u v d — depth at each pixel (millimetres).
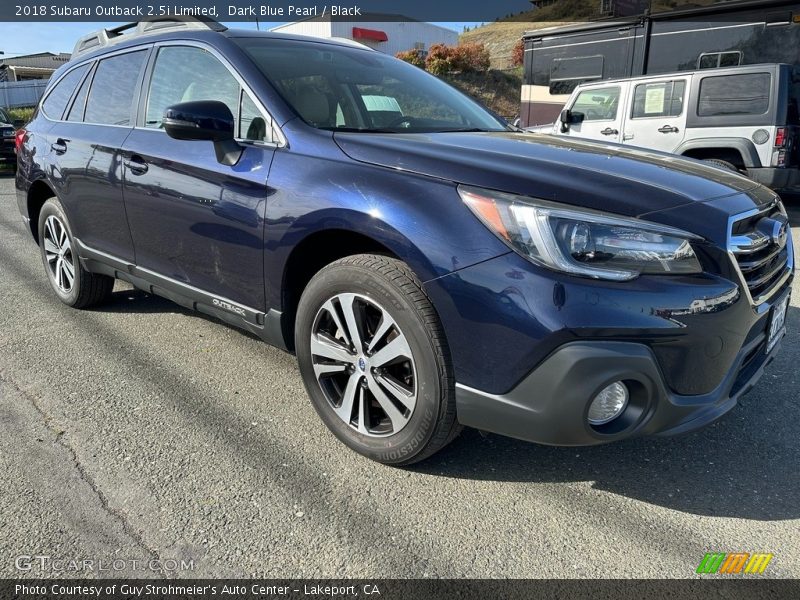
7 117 14539
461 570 1939
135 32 3754
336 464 2473
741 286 2115
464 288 2020
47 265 4395
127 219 3348
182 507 2203
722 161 8016
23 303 4402
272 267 2570
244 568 1935
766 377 3240
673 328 1938
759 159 7707
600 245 1921
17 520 2119
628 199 2041
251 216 2600
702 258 2037
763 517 2180
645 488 2346
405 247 2127
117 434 2672
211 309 3020
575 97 9398
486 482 2373
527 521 2160
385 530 2109
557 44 11172
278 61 2990
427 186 2166
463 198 2086
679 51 9742
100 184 3480
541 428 1999
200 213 2844
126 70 3576
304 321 2531
